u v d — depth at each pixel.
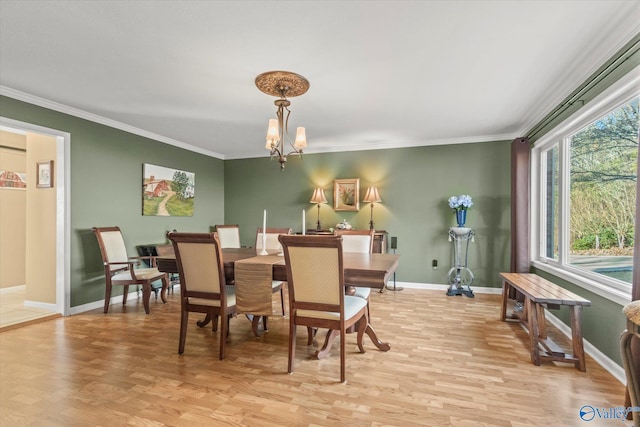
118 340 2.72
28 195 3.62
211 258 2.33
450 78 2.66
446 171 4.72
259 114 3.61
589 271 2.68
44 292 3.57
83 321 3.22
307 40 2.09
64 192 3.40
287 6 1.75
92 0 1.71
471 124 3.97
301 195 5.51
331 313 2.08
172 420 1.65
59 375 2.11
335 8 1.76
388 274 2.17
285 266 2.22
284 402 1.82
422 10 1.78
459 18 1.85
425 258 4.81
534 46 2.15
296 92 2.79
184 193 5.05
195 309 2.46
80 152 3.55
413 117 3.70
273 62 2.39
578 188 2.89
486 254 4.54
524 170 3.88
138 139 4.27
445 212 4.72
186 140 4.86
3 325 2.99
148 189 4.39
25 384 2.00
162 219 4.66
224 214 5.99
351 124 3.98
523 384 2.01
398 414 1.71
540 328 2.71
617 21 1.87
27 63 2.43
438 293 4.46
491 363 2.30
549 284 2.76
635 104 2.12
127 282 3.49
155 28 1.97
